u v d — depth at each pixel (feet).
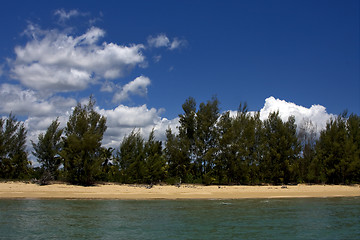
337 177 173.99
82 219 68.23
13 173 133.28
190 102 162.40
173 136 159.53
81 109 138.41
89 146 126.93
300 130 192.85
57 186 120.06
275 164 161.27
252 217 74.74
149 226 62.95
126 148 146.51
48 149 131.44
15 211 75.36
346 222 70.69
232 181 160.25
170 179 148.15
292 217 75.72
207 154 149.28
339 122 181.98
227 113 160.45
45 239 52.06
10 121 136.05
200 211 81.61
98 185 130.21
